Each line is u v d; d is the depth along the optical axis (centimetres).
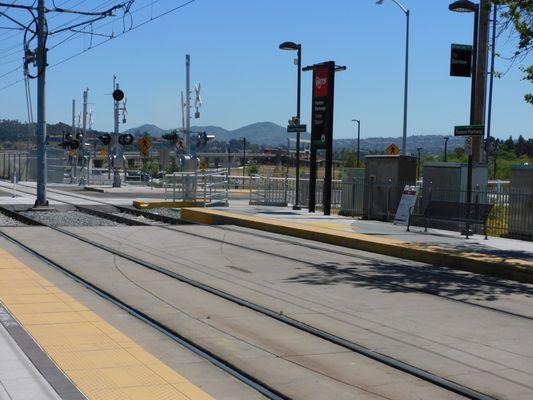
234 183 4797
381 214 2328
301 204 3102
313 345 802
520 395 638
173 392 612
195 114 4922
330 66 2477
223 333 845
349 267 1403
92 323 864
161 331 851
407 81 3712
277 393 629
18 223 2384
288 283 1203
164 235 1903
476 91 2020
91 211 2847
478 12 1869
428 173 2122
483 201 2073
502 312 1011
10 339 767
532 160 7675
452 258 1450
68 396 584
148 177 7394
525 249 1599
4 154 6975
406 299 1088
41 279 1165
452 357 762
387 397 625
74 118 7294
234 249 1644
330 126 2498
